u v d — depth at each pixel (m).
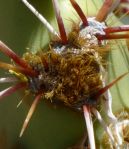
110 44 0.13
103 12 0.13
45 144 0.12
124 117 0.12
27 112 0.12
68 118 0.12
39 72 0.12
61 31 0.12
